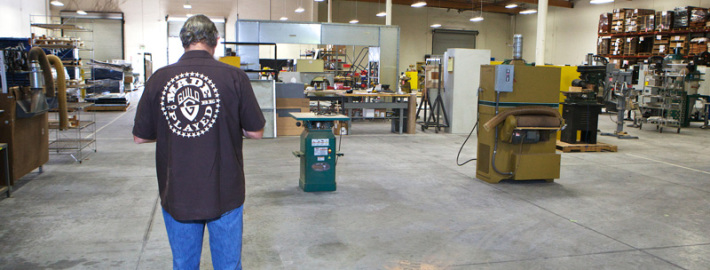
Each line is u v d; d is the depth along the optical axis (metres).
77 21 20.80
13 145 4.23
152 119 1.72
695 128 10.84
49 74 4.71
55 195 4.18
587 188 4.81
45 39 8.72
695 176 5.47
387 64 12.19
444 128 9.56
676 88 9.86
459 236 3.30
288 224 3.49
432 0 23.45
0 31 15.16
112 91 14.55
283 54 20.41
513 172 4.83
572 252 3.02
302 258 2.86
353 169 5.59
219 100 1.67
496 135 4.77
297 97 8.37
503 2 24.27
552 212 3.92
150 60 21.45
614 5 19.69
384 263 2.80
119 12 21.09
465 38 26.39
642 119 10.52
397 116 9.30
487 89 4.85
